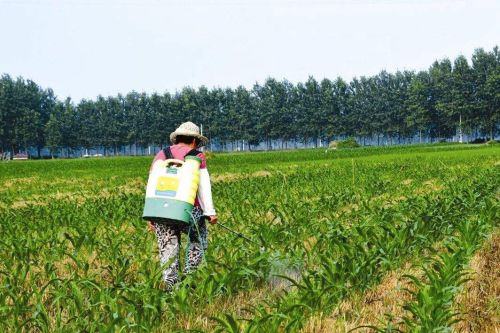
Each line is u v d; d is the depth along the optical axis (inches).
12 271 270.1
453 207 396.8
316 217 445.4
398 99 5826.8
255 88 6589.6
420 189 679.1
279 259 271.3
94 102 6461.6
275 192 657.0
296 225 365.4
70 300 216.7
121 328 188.5
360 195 583.8
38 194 890.7
